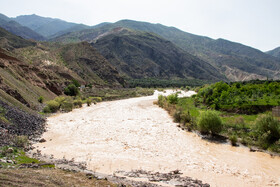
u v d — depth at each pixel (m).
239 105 28.97
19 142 14.73
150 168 13.21
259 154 16.67
